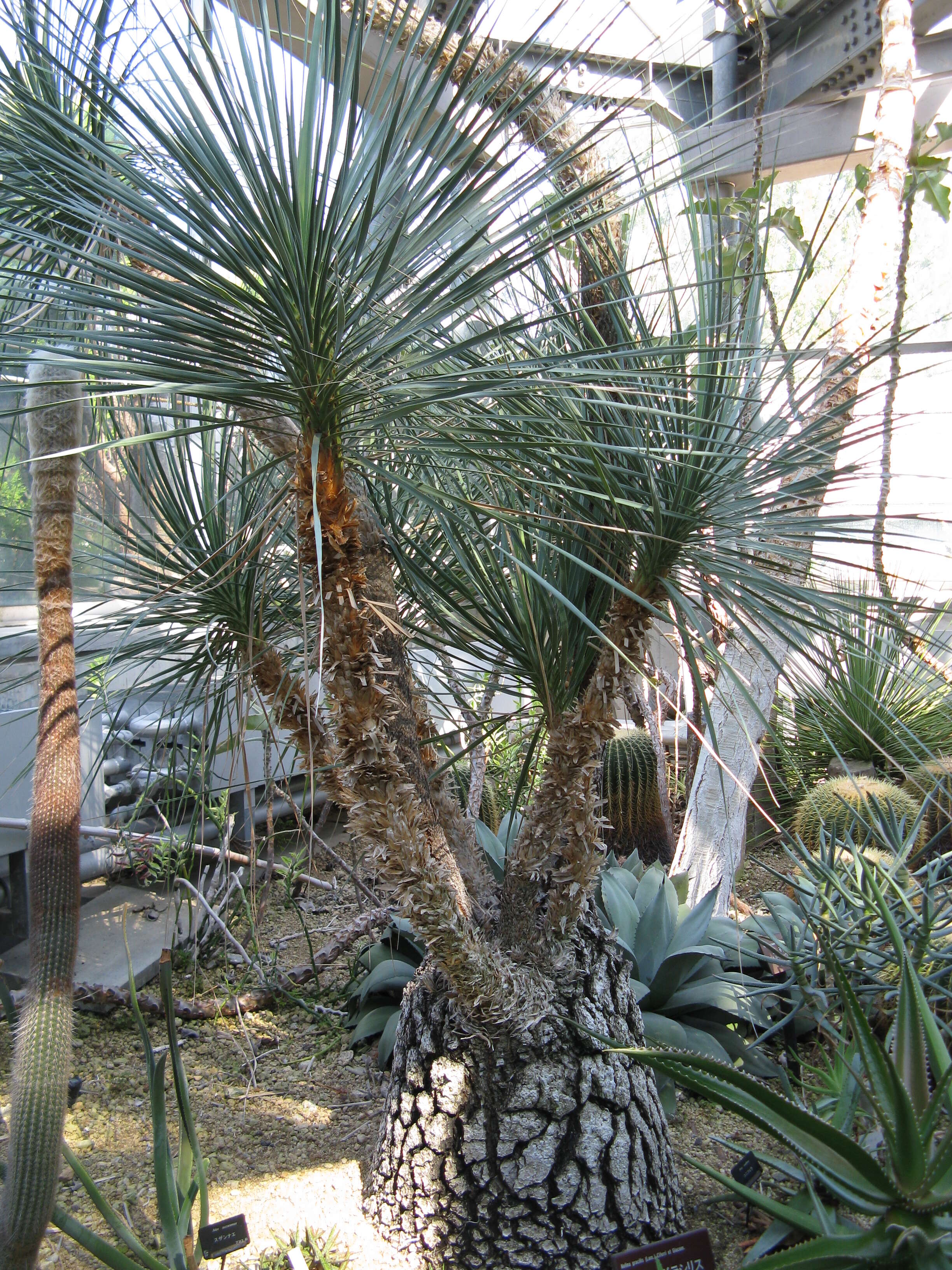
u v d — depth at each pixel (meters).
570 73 1.11
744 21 1.66
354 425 1.19
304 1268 1.62
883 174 2.91
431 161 1.05
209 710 2.49
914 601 1.53
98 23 1.16
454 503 1.44
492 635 1.54
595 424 1.36
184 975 3.01
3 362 0.98
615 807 4.01
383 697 1.35
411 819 1.41
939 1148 1.28
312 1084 2.41
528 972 1.67
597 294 1.50
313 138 0.97
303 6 1.21
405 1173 1.71
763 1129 1.40
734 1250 1.78
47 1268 1.69
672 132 1.16
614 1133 1.66
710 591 1.45
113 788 3.55
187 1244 1.45
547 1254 1.62
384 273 0.95
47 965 1.11
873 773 4.24
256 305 1.00
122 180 1.17
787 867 4.14
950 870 2.34
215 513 1.70
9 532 2.81
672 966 2.43
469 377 1.08
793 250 4.50
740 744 3.10
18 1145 1.06
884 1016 2.17
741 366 1.47
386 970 2.63
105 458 1.86
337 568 1.21
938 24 4.67
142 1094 2.35
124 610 1.77
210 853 3.10
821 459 1.43
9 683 2.07
